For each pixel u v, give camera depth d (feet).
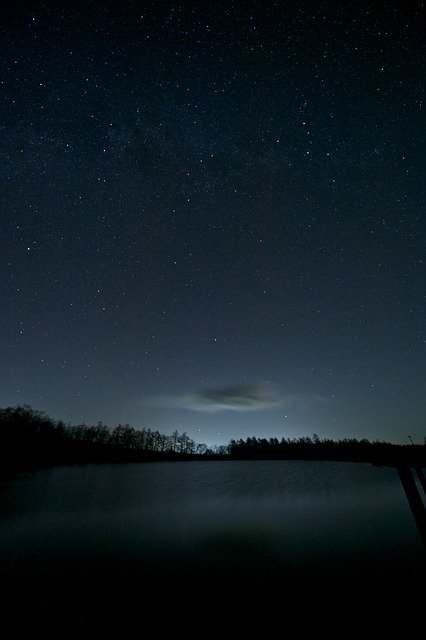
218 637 14.84
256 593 19.74
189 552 28.07
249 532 35.04
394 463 15.55
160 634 15.15
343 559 25.45
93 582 21.45
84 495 59.47
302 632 15.17
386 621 15.85
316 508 47.42
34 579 21.81
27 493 59.57
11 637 14.87
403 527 34.27
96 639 14.70
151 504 52.29
